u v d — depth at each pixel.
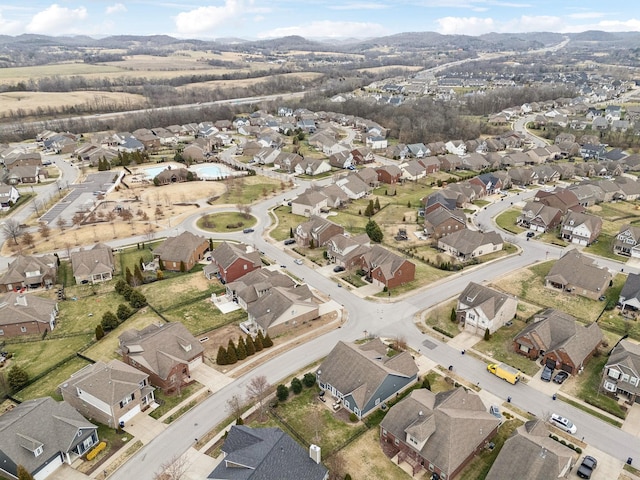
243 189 135.75
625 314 72.00
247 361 61.19
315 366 59.91
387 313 72.31
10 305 69.25
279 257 92.25
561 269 80.69
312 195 117.00
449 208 109.38
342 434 49.22
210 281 83.19
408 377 55.62
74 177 148.25
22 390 56.84
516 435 44.59
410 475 44.34
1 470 43.97
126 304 75.69
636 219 113.06
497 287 80.50
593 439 48.25
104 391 50.00
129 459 46.22
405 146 175.25
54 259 87.62
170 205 122.31
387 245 98.19
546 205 110.56
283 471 40.62
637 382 53.09
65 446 45.12
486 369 59.50
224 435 48.94
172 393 55.41
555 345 60.00
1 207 119.50
